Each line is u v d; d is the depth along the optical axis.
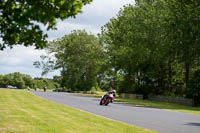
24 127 10.76
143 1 58.69
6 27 7.72
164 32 49.47
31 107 19.69
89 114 16.95
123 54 57.62
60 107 20.97
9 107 18.78
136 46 54.59
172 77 59.44
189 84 44.75
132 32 56.47
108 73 69.75
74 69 92.75
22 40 8.30
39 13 7.07
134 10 58.44
